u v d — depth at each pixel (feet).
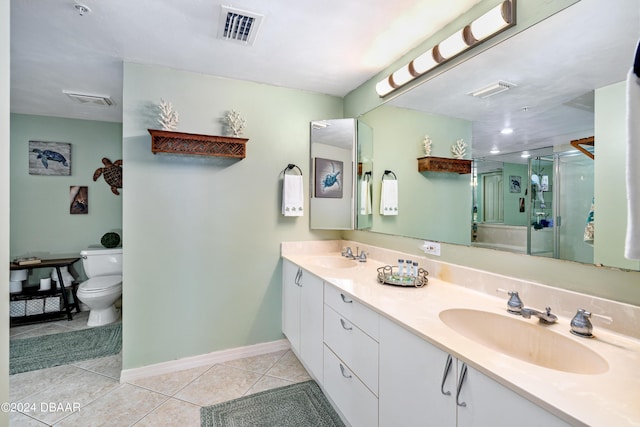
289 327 8.14
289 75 7.72
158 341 7.41
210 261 7.86
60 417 5.89
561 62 3.96
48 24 5.51
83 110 10.60
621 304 3.41
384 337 4.28
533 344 3.76
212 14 5.25
